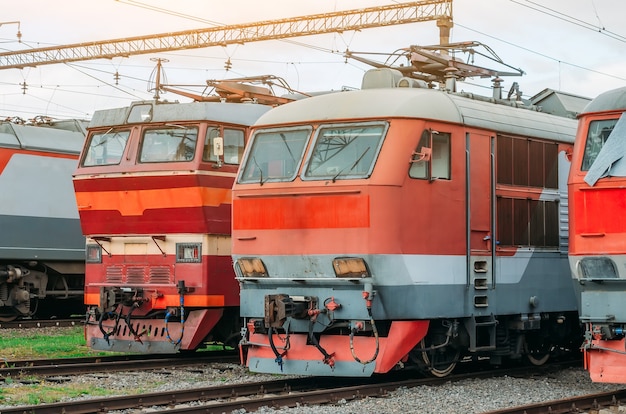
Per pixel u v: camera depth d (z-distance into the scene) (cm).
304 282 1238
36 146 2181
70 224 2252
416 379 1280
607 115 1145
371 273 1183
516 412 1027
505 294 1348
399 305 1195
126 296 1538
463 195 1277
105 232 1591
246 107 1606
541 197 1427
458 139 1273
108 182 1576
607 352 1133
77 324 2253
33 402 1098
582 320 1141
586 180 1129
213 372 1411
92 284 1611
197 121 1527
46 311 2544
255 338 1298
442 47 1544
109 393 1187
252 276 1281
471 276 1288
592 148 1150
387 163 1188
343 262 1198
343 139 1233
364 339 1220
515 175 1376
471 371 1452
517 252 1371
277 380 1274
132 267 1568
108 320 1591
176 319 1552
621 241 1101
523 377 1379
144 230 1551
